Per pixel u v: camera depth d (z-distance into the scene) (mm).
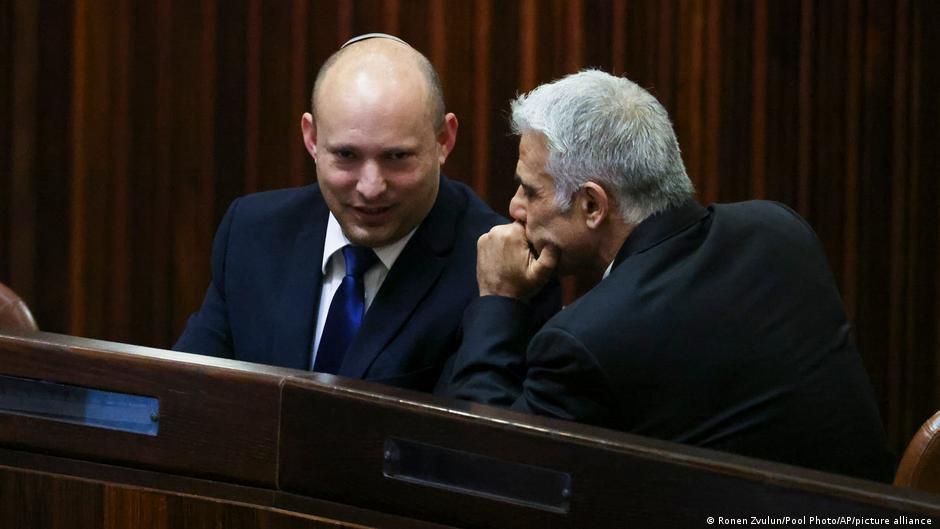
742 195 12391
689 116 12281
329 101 6977
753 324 6164
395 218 7152
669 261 6309
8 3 11977
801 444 6105
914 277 12664
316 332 7531
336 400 4816
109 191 12188
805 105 12391
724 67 12273
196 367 5008
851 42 12414
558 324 6035
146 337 12289
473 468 4660
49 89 12094
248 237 7824
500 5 12086
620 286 6141
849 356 6430
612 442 4500
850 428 6215
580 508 4520
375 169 6934
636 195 6469
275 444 4918
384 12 12031
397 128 6891
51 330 12227
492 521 4621
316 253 7617
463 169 12188
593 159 6438
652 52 12211
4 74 12031
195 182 12188
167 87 12109
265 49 12062
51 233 12195
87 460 5172
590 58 12156
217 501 4832
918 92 12523
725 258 6344
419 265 7387
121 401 5141
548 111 6547
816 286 6473
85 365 5145
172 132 12148
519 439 4590
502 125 12164
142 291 12266
